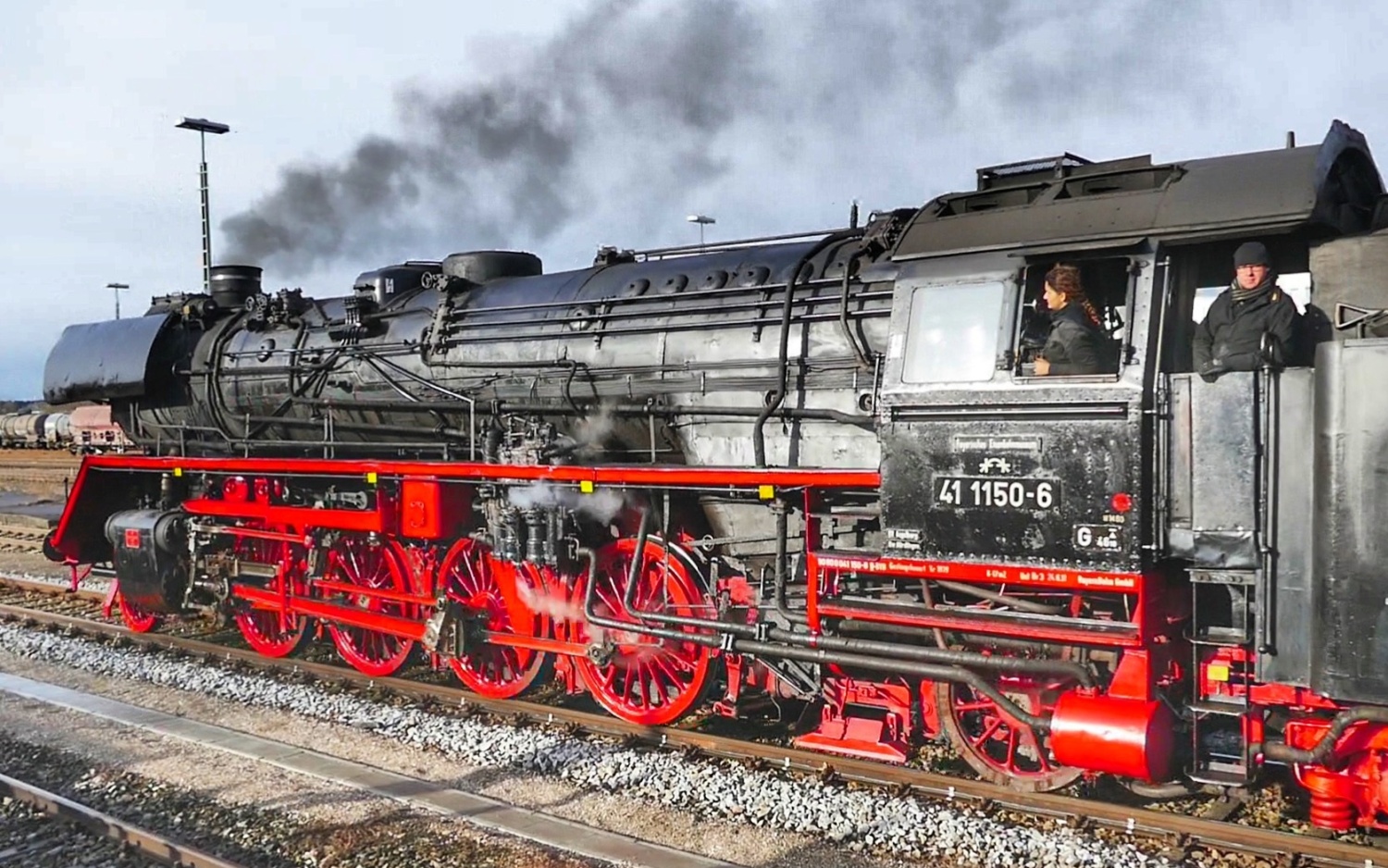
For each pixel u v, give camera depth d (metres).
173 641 12.45
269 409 12.91
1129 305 6.37
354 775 7.93
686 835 6.82
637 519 9.37
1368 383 5.70
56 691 10.55
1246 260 6.21
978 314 6.88
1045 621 6.62
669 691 9.61
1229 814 6.73
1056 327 6.60
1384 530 5.64
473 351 10.79
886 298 8.06
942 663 7.01
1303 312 7.21
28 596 15.87
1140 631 6.27
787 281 8.67
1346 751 6.01
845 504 7.86
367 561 11.51
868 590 7.52
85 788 7.82
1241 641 6.20
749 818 7.10
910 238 7.29
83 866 6.52
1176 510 6.28
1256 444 6.06
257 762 8.33
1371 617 5.68
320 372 12.24
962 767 7.87
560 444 9.59
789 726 9.12
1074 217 6.63
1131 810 6.67
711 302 9.22
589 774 7.91
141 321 14.51
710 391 8.89
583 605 9.39
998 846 6.41
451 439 11.16
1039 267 6.77
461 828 6.94
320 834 6.88
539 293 10.78
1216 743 7.46
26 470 33.69
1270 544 6.03
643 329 9.46
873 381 7.95
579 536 9.52
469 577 10.68
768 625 7.85
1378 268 5.98
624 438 9.77
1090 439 6.38
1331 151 6.28
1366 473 5.69
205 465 12.38
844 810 6.99
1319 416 5.87
